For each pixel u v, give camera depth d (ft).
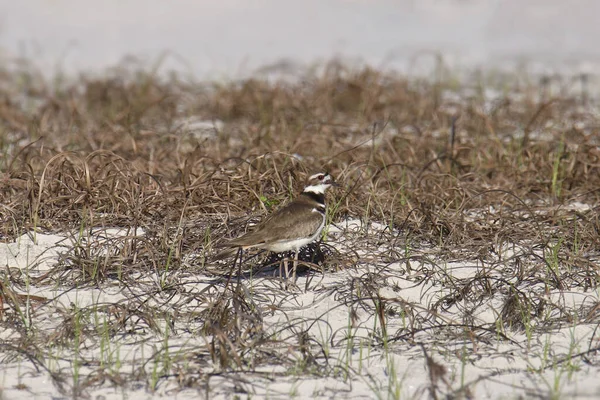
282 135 61.21
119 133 62.23
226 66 95.86
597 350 31.55
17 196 43.83
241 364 29.96
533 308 34.68
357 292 35.47
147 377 29.40
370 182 46.55
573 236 42.14
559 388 28.76
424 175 49.44
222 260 39.01
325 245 40.01
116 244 39.04
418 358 31.12
